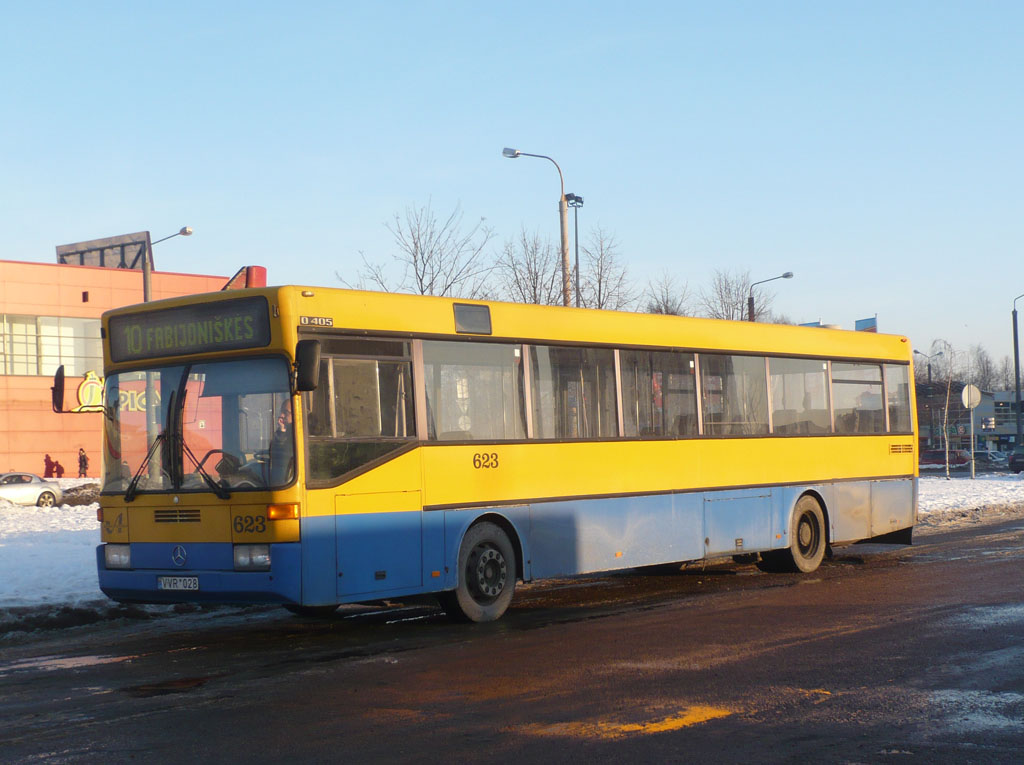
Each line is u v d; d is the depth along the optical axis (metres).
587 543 13.03
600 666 9.09
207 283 54.72
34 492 36.19
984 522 24.64
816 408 16.59
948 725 6.95
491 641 10.55
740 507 15.13
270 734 7.03
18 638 11.59
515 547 12.39
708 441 14.73
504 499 12.15
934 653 9.27
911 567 16.12
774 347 15.96
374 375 10.98
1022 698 7.64
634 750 6.49
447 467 11.56
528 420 12.50
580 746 6.59
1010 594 12.71
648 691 8.08
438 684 8.51
